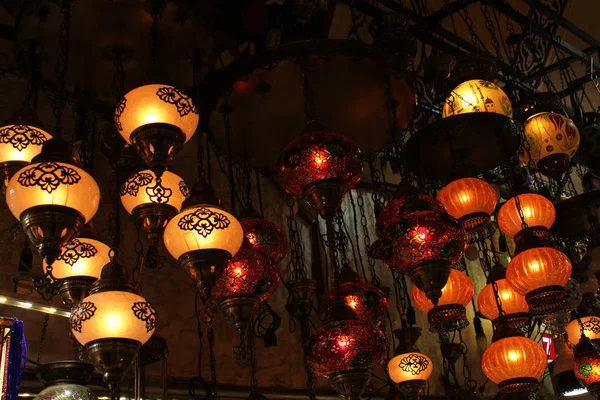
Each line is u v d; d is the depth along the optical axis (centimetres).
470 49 667
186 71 430
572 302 544
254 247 406
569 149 559
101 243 383
